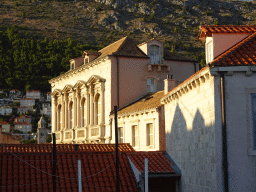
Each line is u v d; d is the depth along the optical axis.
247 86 37.78
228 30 44.22
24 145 62.72
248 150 37.03
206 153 40.47
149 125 72.81
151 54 91.00
